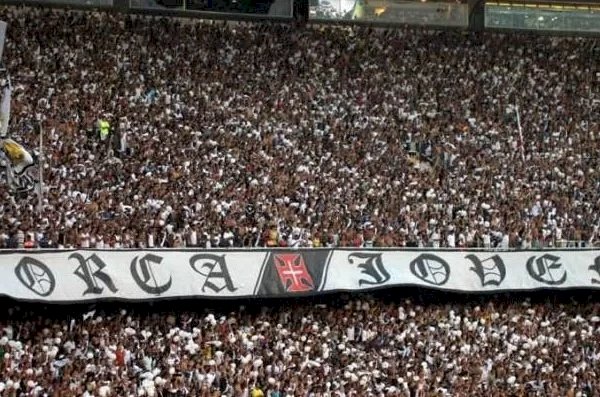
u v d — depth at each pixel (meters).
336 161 84.94
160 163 78.94
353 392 62.19
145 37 94.75
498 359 69.31
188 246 70.38
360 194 80.81
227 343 64.88
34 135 78.06
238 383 61.03
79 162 76.50
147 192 74.31
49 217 68.19
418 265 74.31
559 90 101.38
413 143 90.12
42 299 63.16
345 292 72.88
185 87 90.31
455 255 75.69
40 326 63.78
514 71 102.75
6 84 75.31
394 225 77.31
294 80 95.31
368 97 95.31
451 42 104.69
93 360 60.38
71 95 84.75
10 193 69.62
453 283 74.56
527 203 84.06
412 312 72.62
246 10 105.12
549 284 76.75
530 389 67.06
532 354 70.69
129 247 67.75
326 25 106.88
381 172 84.69
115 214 70.94
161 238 70.12
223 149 82.88
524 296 77.56
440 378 65.62
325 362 65.44
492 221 80.94
